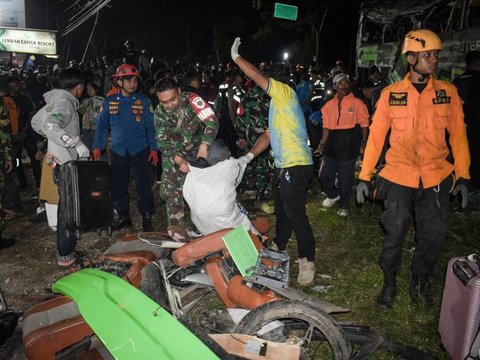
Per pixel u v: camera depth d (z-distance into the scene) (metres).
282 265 3.44
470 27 8.23
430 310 3.85
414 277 4.02
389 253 3.84
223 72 17.70
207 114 4.40
